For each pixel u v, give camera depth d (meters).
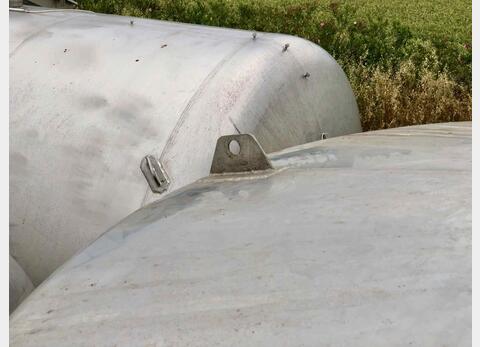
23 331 0.89
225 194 1.22
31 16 2.22
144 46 1.95
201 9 5.72
